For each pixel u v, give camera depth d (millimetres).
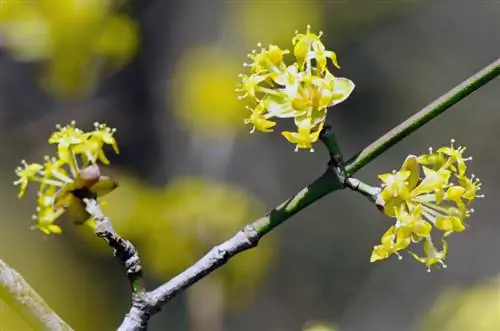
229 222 5477
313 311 8383
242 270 5473
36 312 2008
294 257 8539
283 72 2186
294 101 2125
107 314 6418
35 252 6246
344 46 8117
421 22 8961
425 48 8953
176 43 6965
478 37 9039
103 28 5020
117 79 7055
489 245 8453
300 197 2096
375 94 8898
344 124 8859
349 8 6781
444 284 8328
